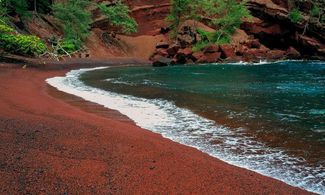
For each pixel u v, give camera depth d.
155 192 5.79
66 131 9.38
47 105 13.42
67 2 52.53
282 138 9.40
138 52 60.12
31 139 8.47
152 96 16.59
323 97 16.31
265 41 59.28
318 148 8.51
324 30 52.84
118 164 7.00
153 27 67.06
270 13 57.91
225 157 7.87
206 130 10.25
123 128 10.12
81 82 22.59
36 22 49.12
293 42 55.84
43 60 37.19
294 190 6.05
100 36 57.47
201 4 61.78
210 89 19.20
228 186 6.11
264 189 6.03
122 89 19.14
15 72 25.31
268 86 20.67
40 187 5.79
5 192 5.54
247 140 9.22
